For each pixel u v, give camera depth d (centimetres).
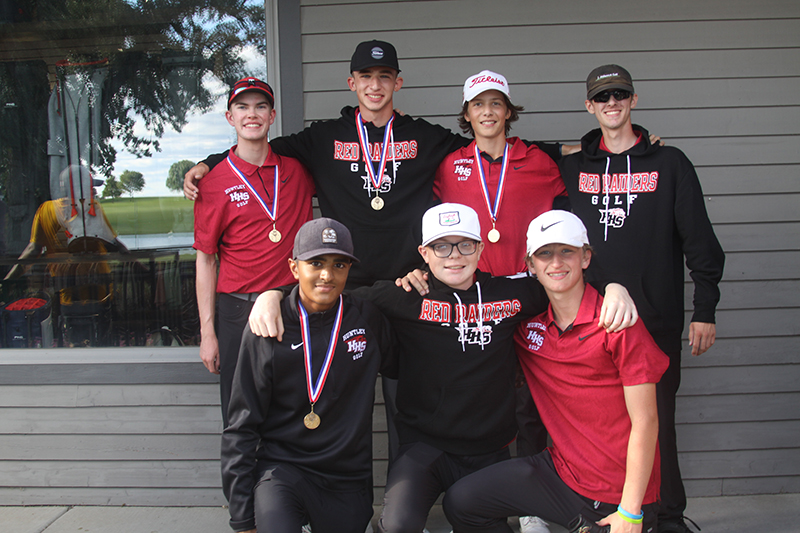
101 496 291
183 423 288
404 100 288
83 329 312
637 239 229
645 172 230
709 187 291
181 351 294
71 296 313
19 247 320
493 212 244
